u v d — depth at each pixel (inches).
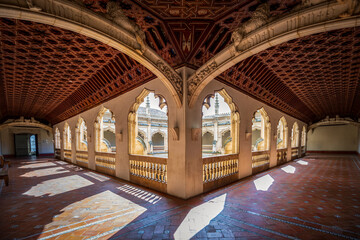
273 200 177.3
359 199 181.2
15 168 404.8
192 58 181.3
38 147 748.0
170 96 197.0
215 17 137.9
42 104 442.9
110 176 297.6
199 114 199.6
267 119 353.1
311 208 157.8
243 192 202.8
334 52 190.7
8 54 186.1
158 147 962.1
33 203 176.4
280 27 110.1
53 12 93.3
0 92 326.0
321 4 93.1
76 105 402.6
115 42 121.5
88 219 139.6
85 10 103.4
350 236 113.5
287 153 462.3
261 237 112.5
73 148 459.8
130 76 243.6
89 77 278.2
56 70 239.5
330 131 754.2
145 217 141.5
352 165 408.2
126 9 127.6
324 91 354.0
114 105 295.7
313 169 351.6
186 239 110.6
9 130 700.7
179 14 134.1
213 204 167.0
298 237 112.5
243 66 229.8
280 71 254.5
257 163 322.3
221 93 240.5
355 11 85.7
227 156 239.9
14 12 84.6
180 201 175.0
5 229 125.4
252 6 123.8
